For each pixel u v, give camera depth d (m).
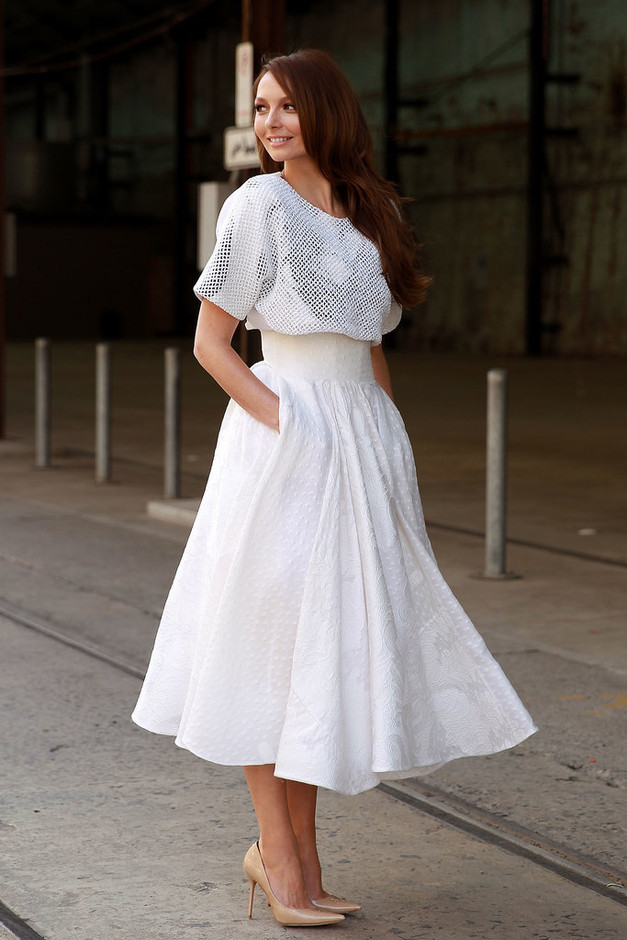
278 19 9.16
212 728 3.05
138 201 47.94
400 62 36.44
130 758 4.49
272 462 3.05
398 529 3.21
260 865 3.26
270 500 3.06
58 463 12.80
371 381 3.28
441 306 36.41
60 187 47.31
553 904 3.37
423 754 3.14
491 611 6.68
